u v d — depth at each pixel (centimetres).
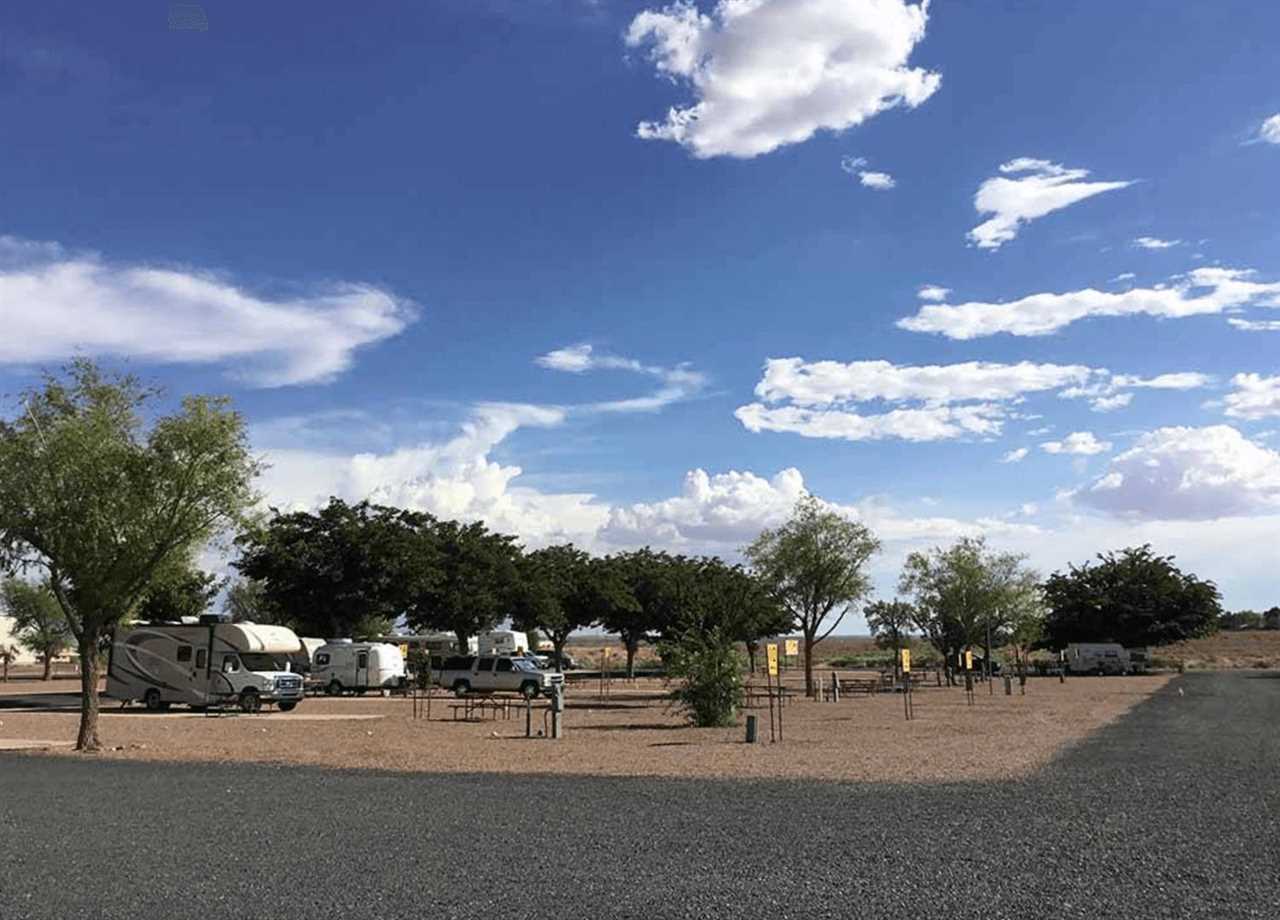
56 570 2167
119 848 1021
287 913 756
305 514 5656
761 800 1338
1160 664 8225
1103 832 1079
